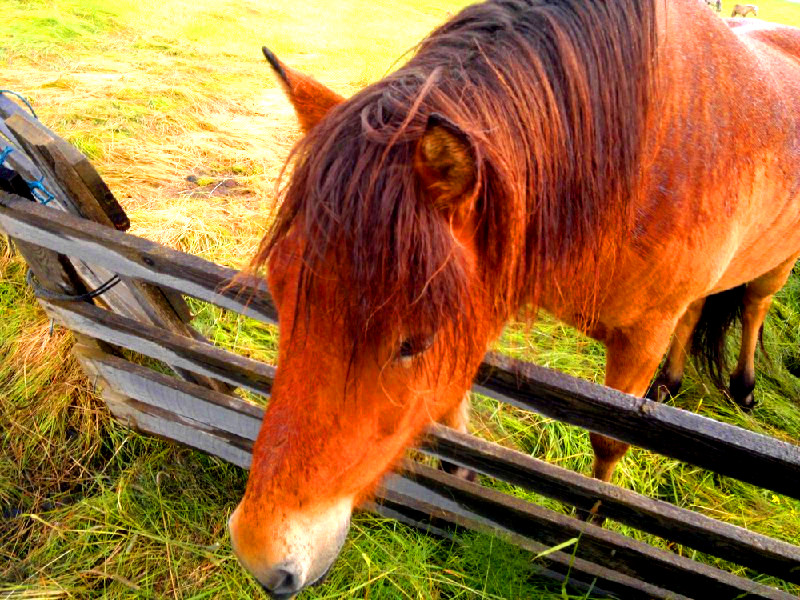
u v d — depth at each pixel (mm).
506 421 2156
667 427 1034
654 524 1288
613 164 1077
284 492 901
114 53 4738
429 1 10203
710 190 1312
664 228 1281
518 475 1364
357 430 891
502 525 1569
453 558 1667
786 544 1188
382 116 829
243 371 1510
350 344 806
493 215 901
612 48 1042
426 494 1607
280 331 906
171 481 1911
